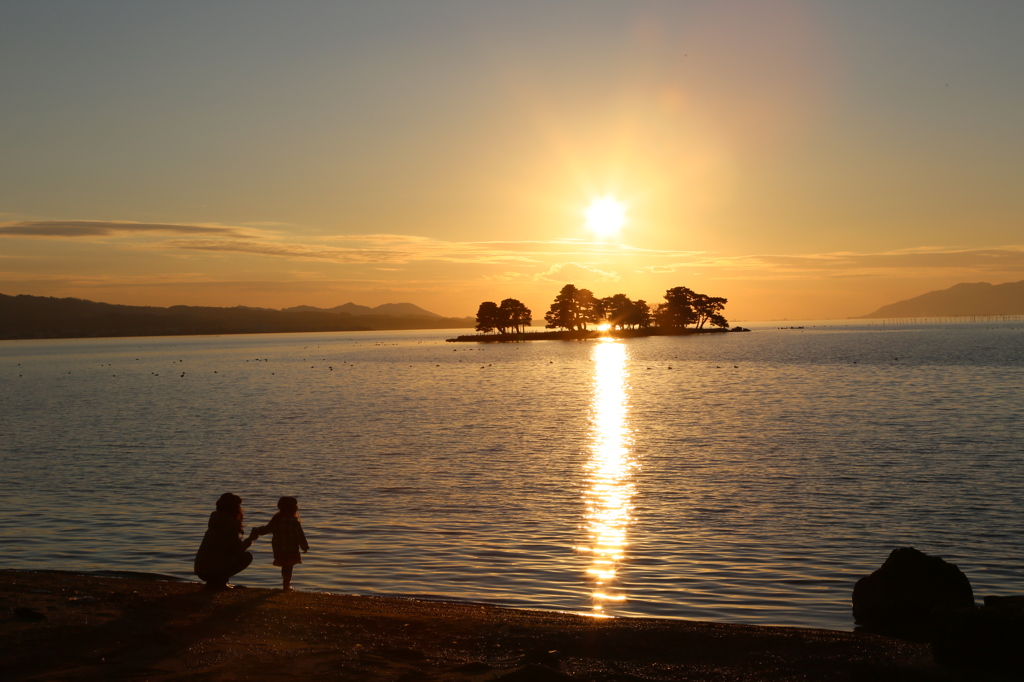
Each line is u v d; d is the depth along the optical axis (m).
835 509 22.30
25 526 20.89
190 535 19.83
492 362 146.50
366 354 199.00
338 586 15.40
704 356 152.50
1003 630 8.43
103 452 36.38
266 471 30.06
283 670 8.98
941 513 21.55
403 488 26.23
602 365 128.25
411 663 9.52
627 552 17.95
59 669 8.91
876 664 8.88
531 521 21.19
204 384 95.38
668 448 35.56
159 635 10.24
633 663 9.80
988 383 72.56
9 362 181.62
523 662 9.59
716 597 14.65
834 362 120.69
